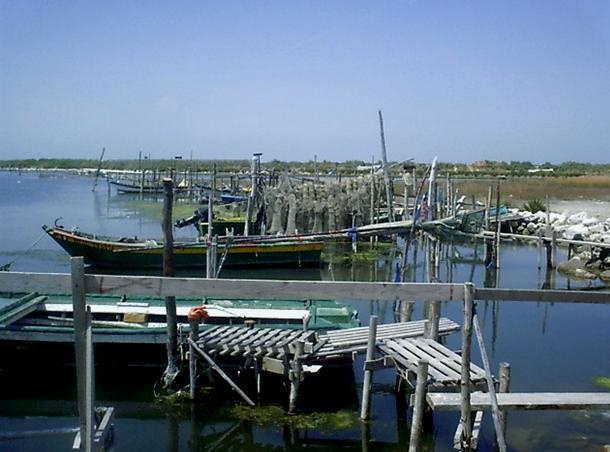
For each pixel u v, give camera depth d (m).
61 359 14.55
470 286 7.38
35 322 15.04
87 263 28.34
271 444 11.55
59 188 98.56
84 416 6.03
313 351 12.39
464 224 31.00
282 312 16.05
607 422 12.05
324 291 6.75
